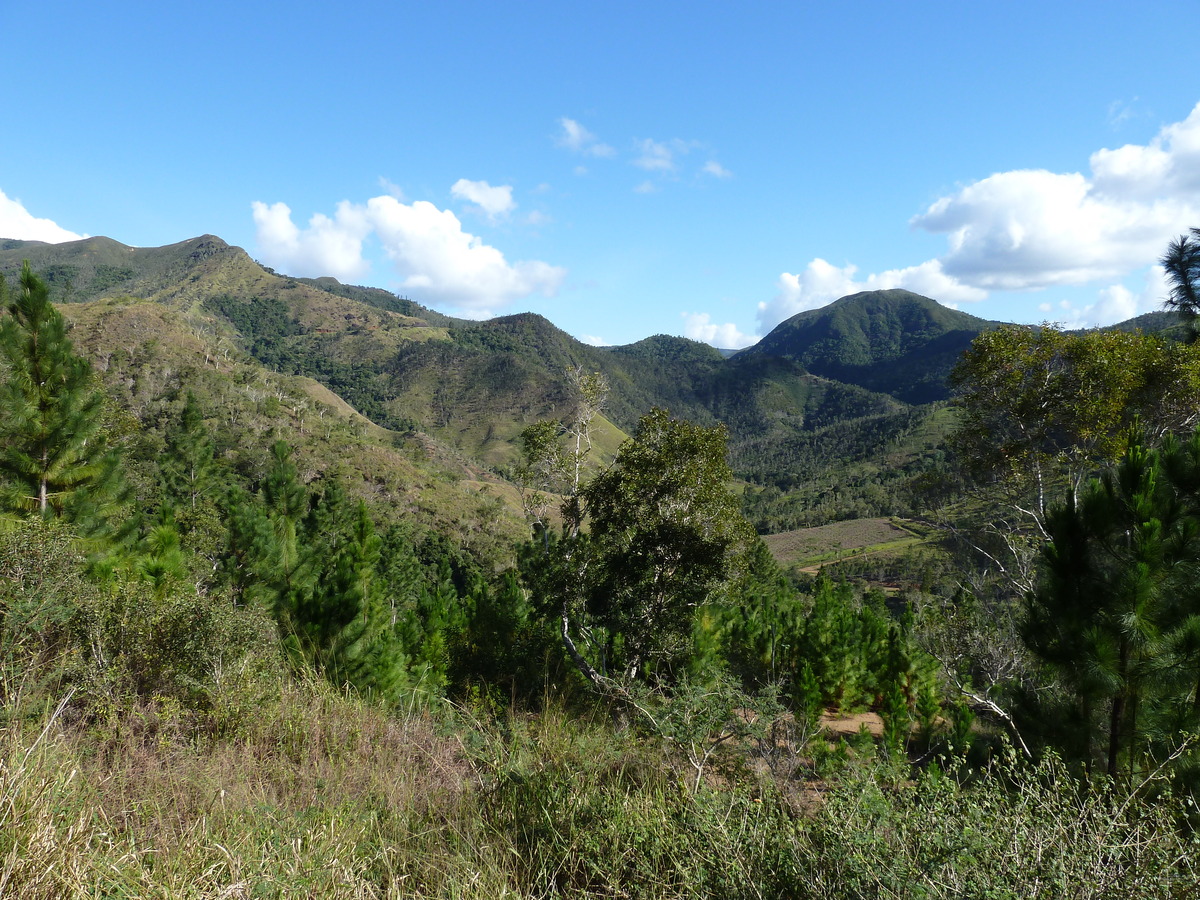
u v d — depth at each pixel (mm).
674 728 4059
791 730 4953
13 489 10570
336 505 34188
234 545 17641
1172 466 5402
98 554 10062
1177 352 13016
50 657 4297
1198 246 9844
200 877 2154
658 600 13555
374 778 3811
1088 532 5531
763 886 2408
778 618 20000
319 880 2312
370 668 8398
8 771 2322
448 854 2902
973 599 17125
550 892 2678
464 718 5930
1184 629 4879
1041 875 2209
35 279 10922
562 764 3834
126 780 3166
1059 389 14758
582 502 15023
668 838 2738
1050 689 6066
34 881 1934
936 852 2318
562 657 13562
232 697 4605
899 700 12078
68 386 11227
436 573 47750
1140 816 2568
